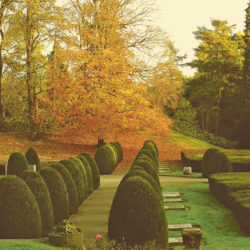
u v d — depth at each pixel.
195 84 55.97
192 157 27.28
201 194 17.12
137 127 31.03
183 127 48.59
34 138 35.66
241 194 13.05
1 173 23.88
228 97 54.12
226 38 55.44
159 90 33.06
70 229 7.62
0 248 6.71
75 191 13.79
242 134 46.84
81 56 29.19
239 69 53.56
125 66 30.08
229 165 22.09
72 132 31.36
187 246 7.92
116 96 29.77
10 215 9.37
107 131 30.62
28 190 9.71
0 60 34.22
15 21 33.28
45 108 34.62
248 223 10.63
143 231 8.40
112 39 31.28
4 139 35.12
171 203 15.18
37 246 6.99
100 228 11.63
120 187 8.75
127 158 34.78
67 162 15.09
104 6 31.98
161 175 24.69
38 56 34.50
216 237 10.42
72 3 32.31
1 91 35.12
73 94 29.23
